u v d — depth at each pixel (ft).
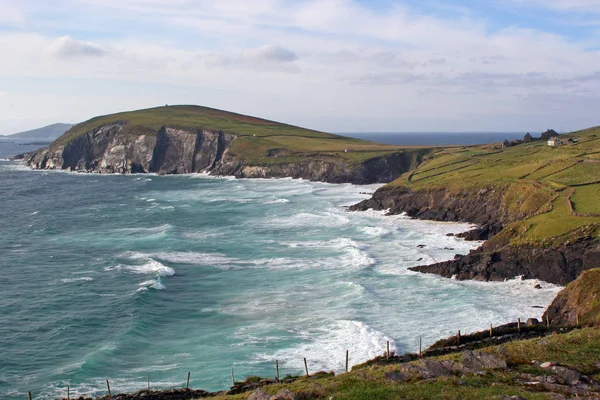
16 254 243.19
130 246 256.52
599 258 188.55
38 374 129.49
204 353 138.72
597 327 119.14
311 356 135.13
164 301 178.50
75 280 202.39
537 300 175.11
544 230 211.82
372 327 152.05
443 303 172.76
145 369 130.52
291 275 205.46
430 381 86.53
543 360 95.66
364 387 85.92
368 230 285.84
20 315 167.63
